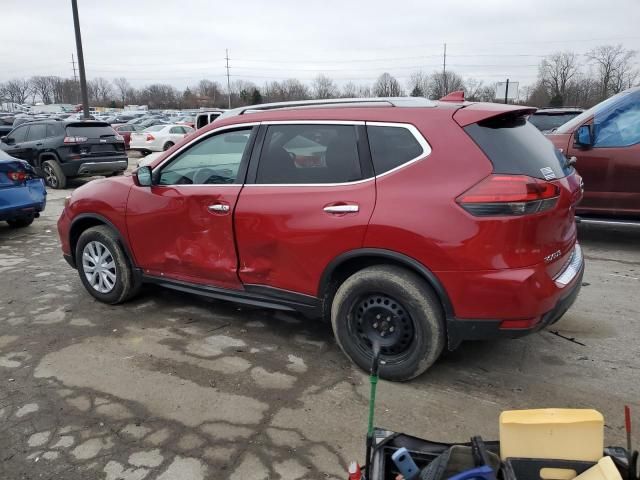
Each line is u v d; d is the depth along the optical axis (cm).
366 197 325
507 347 388
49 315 459
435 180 307
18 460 269
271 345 396
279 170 366
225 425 297
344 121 343
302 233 347
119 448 278
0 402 321
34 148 1284
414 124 321
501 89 2964
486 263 294
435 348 319
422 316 316
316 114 356
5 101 10575
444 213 300
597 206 638
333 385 338
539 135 359
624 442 277
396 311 327
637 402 316
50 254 671
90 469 262
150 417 305
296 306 368
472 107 325
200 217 398
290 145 363
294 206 350
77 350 391
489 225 292
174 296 502
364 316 340
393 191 318
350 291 336
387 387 335
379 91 8775
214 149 400
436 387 334
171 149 426
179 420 302
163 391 333
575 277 335
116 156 1352
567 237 331
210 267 400
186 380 346
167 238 423
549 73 7219
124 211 445
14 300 497
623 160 613
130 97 11656
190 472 260
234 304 480
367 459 206
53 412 311
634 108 616
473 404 316
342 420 301
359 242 326
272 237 361
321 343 399
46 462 267
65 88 11519
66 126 1266
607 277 546
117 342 404
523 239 293
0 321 447
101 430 293
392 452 206
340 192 335
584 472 185
